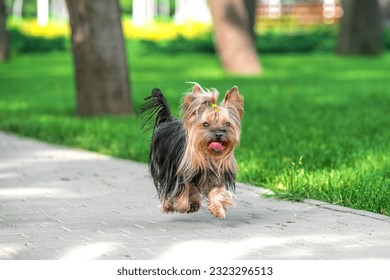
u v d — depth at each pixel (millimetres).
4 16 42656
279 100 23625
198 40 48031
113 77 19984
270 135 16016
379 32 45250
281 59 43562
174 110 20344
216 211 8766
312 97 24453
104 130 17344
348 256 7613
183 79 31781
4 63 41281
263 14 63125
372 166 12125
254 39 38750
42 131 17594
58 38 49344
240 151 13938
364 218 9242
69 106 22688
